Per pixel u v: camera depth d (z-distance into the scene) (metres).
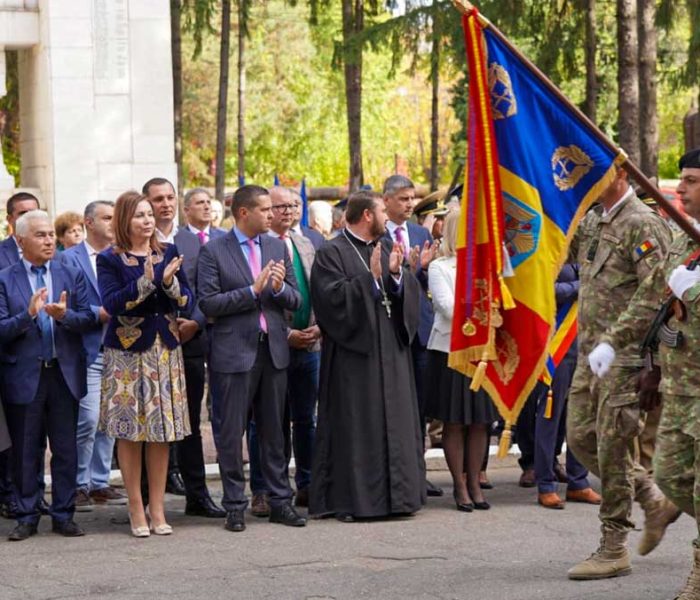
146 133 20.94
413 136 61.09
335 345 9.97
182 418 9.35
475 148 7.80
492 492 10.97
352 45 23.86
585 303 8.06
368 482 9.81
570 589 7.76
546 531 9.44
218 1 28.42
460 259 7.92
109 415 9.27
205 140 44.50
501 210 7.81
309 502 10.04
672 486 7.09
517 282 7.86
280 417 9.77
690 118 23.77
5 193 20.64
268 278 9.56
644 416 8.05
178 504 10.58
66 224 11.48
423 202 12.30
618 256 7.95
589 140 7.75
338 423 9.93
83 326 9.27
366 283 9.85
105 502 10.57
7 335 9.09
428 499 10.70
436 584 7.93
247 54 43.16
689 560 8.44
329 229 13.27
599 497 10.44
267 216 9.77
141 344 9.27
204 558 8.66
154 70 20.94
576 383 8.09
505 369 7.91
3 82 20.98
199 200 11.19
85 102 20.67
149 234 9.34
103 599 7.68
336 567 8.38
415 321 10.03
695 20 21.72
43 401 9.27
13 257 10.17
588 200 7.80
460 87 32.09
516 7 22.64
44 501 10.24
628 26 20.95
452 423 10.15
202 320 9.82
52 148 20.64
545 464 10.29
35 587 7.96
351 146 26.45
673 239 7.94
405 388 9.98
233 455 9.54
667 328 7.06
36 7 20.83
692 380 6.95
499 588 7.81
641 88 21.45
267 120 43.81
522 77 7.79
